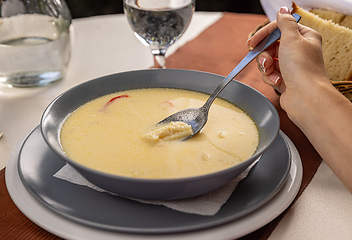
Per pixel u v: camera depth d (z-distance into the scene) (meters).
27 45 1.24
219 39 1.69
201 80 1.08
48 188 0.73
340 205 0.77
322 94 0.79
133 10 1.22
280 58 0.89
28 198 0.72
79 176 0.76
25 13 1.25
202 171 0.76
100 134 0.90
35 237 0.67
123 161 0.79
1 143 0.98
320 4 1.37
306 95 0.82
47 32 1.29
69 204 0.69
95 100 1.04
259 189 0.73
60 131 0.90
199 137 0.89
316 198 0.79
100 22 1.92
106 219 0.65
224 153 0.82
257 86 1.27
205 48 1.59
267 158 0.83
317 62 0.85
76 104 0.99
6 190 0.79
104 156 0.81
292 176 0.79
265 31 1.06
